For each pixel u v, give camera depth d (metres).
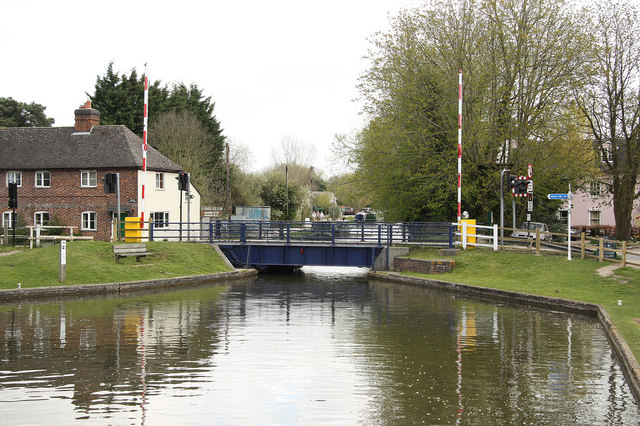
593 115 39.38
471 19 37.00
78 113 46.59
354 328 17.97
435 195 38.22
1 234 38.75
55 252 29.02
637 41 37.88
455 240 34.53
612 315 17.64
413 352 14.77
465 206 40.97
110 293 25.56
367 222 35.22
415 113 37.50
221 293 26.39
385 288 28.64
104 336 16.56
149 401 11.02
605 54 36.97
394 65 38.38
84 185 44.31
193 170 63.66
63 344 15.52
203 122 73.94
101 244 31.23
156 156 46.97
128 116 64.12
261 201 77.06
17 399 11.11
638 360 12.24
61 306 21.84
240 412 10.46
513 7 36.31
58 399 11.11
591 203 57.94
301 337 16.62
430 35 37.81
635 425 9.77
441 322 18.91
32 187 44.97
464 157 36.78
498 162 38.69
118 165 43.59
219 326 18.22
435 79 37.50
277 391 11.63
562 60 35.34
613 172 39.94
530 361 13.84
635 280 22.95
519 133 35.44
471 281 26.78
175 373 12.85
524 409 10.56
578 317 19.62
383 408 10.65
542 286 24.19
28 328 17.59
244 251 36.00
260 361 13.88
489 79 35.66
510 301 23.23
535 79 36.22
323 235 42.06
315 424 9.91
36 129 47.19
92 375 12.67
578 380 12.30
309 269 41.59
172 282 28.72
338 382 12.23
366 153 40.31
